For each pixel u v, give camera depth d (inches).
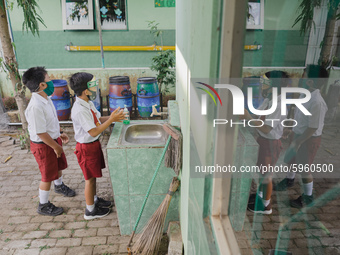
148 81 207.9
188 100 67.9
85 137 107.6
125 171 104.3
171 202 108.6
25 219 123.5
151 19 233.1
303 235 20.1
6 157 181.8
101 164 116.2
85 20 229.3
